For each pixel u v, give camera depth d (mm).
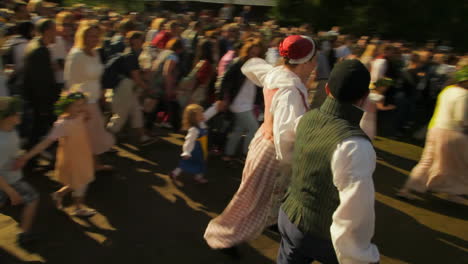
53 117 4699
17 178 3244
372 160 1766
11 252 3217
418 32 16984
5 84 4102
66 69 4191
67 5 15016
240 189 2965
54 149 5000
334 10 17906
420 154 6148
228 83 4602
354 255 1780
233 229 2996
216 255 3342
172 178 4512
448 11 16609
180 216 3910
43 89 4395
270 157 2801
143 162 5086
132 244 3422
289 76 2629
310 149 1922
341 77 1854
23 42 4785
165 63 5566
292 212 2084
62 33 5285
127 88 5074
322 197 1910
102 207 3969
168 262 3225
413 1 16359
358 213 1728
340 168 1755
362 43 8406
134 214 3885
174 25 6547
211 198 4309
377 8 16797
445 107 4207
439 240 3816
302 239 2049
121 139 5762
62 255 3223
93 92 4297
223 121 5297
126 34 5938
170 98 5730
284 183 2822
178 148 5609
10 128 3135
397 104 6793
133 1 16609
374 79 5688
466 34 16906
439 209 4406
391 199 4602
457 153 4215
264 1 20984
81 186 3674
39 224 3611
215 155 5438
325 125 1890
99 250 3316
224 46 6453
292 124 2453
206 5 21406
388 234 3865
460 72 4062
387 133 7027
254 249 3449
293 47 2602
